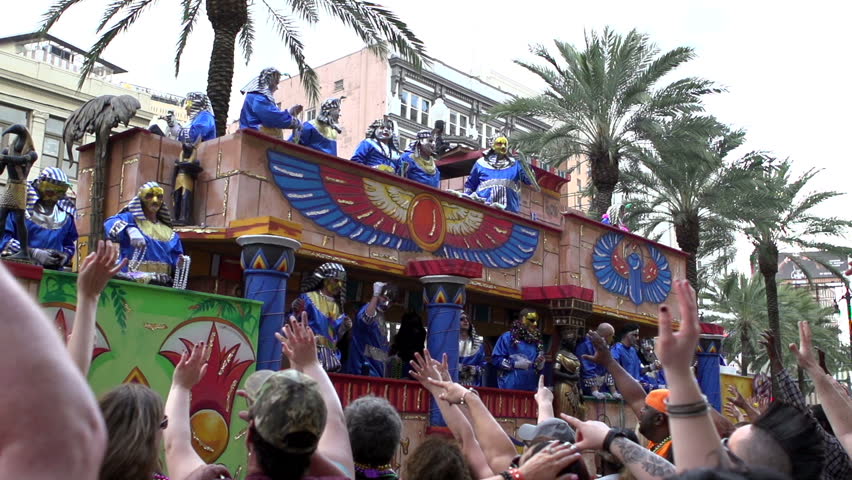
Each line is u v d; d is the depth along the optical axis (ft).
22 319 4.38
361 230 48.93
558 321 59.00
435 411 46.62
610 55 91.97
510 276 59.26
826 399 13.70
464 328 55.06
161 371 34.78
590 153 95.20
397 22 62.49
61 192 39.86
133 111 44.16
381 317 49.26
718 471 6.61
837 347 182.91
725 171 106.22
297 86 205.87
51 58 144.46
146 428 11.46
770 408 11.09
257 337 38.93
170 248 40.47
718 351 75.66
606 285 66.80
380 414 14.34
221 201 44.32
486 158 66.08
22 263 31.35
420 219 52.65
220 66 59.93
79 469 4.38
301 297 43.57
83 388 4.51
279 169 45.65
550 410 17.84
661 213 118.01
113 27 62.54
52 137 122.83
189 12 67.00
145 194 40.06
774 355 16.74
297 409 9.69
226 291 47.98
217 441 36.17
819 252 148.77
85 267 12.55
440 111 73.31
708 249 131.54
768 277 134.41
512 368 55.83
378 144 57.00
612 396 60.95
